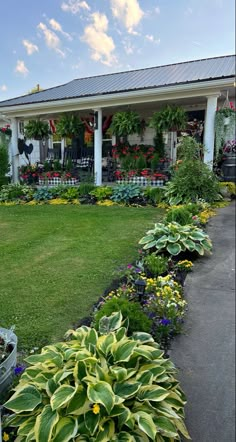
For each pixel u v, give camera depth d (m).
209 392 1.99
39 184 8.12
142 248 4.02
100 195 7.31
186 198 6.76
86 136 10.60
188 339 2.51
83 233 4.07
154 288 2.92
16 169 8.64
